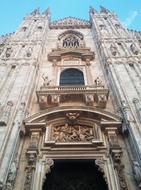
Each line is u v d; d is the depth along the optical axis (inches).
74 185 622.5
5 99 797.2
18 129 673.6
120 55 1056.8
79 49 1200.2
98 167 623.8
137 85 857.5
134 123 685.3
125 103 768.3
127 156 639.8
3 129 667.4
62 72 1069.8
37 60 1035.3
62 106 778.8
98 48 1219.2
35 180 583.8
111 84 906.7
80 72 1067.9
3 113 717.9
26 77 906.1
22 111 740.0
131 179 583.2
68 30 1493.6
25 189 555.5
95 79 982.4
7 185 532.4
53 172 647.1
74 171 652.7
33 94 893.8
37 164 626.5
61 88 867.4
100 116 749.9
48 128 729.6
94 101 838.5
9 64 1000.2
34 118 735.7
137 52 1066.1
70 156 646.5
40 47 1145.4
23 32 1337.4
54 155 649.6
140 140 624.4
